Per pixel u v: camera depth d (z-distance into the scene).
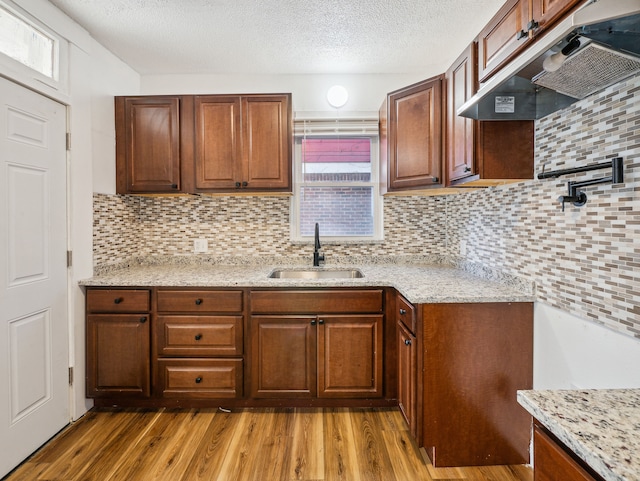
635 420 0.68
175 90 2.69
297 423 1.96
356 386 2.05
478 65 1.62
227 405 2.12
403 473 1.59
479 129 1.62
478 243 2.18
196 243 2.66
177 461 1.65
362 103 2.67
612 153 1.18
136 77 2.62
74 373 1.98
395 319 2.04
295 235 2.70
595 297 1.26
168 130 2.29
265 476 1.56
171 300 2.06
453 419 1.64
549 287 1.52
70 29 1.92
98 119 2.17
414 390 1.67
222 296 2.05
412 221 2.67
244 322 2.06
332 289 2.04
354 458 1.67
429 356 1.63
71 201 1.96
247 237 2.66
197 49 2.29
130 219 2.54
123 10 1.87
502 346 1.64
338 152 2.71
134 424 1.96
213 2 1.81
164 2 1.80
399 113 2.18
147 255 2.66
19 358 1.65
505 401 1.64
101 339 2.07
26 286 1.69
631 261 1.11
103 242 2.24
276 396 2.06
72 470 1.59
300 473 1.58
